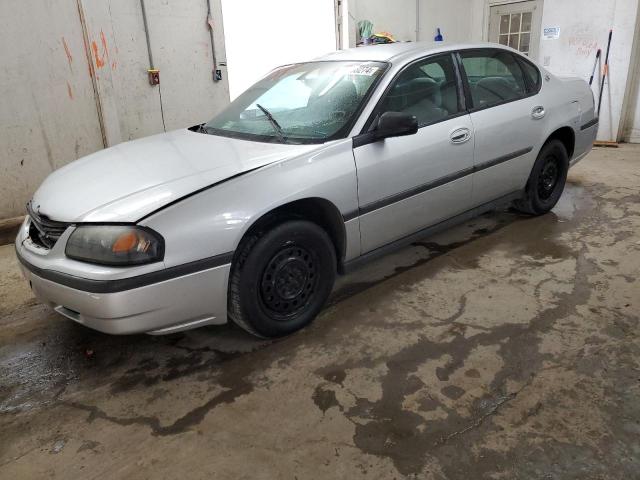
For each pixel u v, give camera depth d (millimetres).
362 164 2693
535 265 3361
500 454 1854
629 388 2166
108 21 4730
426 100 3092
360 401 2164
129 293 2082
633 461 1800
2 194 4438
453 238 3889
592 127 4359
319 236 2604
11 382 2414
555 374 2277
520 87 3732
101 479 1823
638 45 6879
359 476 1787
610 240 3723
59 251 2217
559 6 7316
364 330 2691
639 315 2709
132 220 2107
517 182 3771
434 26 8188
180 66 5371
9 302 3215
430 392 2199
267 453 1908
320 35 7207
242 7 7039
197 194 2230
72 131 4719
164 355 2576
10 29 4191
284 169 2447
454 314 2809
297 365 2432
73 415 2170
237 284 2379
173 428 2062
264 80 3506
